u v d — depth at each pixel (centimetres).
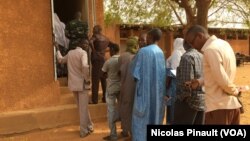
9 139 757
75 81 764
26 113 787
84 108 774
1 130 754
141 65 642
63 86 965
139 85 643
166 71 672
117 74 753
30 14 825
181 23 1456
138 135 646
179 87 582
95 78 894
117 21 1445
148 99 640
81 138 773
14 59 802
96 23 1031
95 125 873
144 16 1404
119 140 749
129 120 717
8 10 791
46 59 855
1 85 784
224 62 432
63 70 980
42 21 846
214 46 434
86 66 750
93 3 1024
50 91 862
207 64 441
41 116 809
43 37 848
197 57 570
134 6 1394
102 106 913
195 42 480
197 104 573
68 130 827
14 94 802
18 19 806
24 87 818
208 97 445
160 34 661
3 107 787
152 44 658
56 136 787
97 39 879
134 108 650
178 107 588
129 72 707
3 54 786
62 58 815
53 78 870
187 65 565
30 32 826
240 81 2039
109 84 754
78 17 942
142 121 644
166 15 1419
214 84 439
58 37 980
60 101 884
